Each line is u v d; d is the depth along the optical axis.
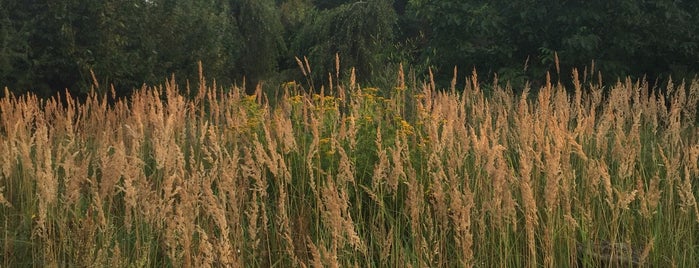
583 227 4.68
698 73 10.47
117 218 5.02
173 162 4.34
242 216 4.66
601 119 6.56
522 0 10.95
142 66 14.95
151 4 16.14
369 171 5.48
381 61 14.13
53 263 4.05
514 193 5.00
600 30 10.94
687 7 11.01
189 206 3.67
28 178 5.11
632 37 10.52
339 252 4.26
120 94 15.02
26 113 6.50
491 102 7.93
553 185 4.04
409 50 13.09
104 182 4.04
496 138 5.10
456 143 5.48
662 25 10.59
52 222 4.62
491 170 4.30
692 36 10.63
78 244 4.03
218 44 17.59
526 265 4.35
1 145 5.71
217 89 16.53
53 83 14.72
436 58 11.65
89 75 14.34
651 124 6.97
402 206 4.92
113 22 14.55
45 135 4.94
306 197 5.28
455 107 6.10
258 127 6.09
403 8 23.53
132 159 4.23
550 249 4.11
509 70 10.76
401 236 4.95
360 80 15.02
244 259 4.42
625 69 10.74
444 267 4.54
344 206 3.71
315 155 5.47
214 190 5.31
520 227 4.78
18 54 13.49
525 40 11.34
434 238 4.58
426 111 6.21
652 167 6.09
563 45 10.95
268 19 20.16
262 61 19.98
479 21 11.05
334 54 15.49
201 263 3.64
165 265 4.41
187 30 16.92
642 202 4.21
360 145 5.68
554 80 11.07
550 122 5.02
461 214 3.86
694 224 4.81
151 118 5.55
